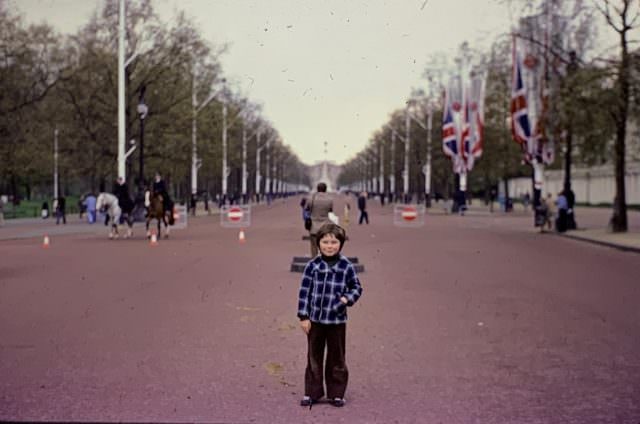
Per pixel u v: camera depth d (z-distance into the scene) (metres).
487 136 69.94
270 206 108.81
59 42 51.47
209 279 18.25
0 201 46.84
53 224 49.47
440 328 11.88
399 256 25.59
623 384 8.44
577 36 35.47
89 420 7.00
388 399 7.76
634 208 77.19
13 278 18.27
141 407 7.43
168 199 35.38
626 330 11.79
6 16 47.69
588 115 33.50
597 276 19.69
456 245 31.31
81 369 8.99
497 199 117.94
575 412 7.32
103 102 53.62
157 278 18.41
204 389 8.11
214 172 94.81
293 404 7.55
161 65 54.59
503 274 19.95
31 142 51.91
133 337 10.98
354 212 77.56
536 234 40.47
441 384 8.39
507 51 56.78
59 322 12.20
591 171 92.81
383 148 133.88
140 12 53.06
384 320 12.60
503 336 11.23
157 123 55.00
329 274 7.40
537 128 39.44
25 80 49.62
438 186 129.12
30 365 9.19
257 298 15.03
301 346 10.41
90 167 55.53
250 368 9.09
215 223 52.69
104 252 26.38
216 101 77.69
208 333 11.32
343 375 7.50
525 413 7.28
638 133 37.06
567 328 11.93
